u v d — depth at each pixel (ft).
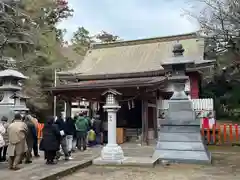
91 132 44.04
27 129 26.05
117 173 24.84
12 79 36.60
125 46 80.74
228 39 62.90
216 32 61.41
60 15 106.83
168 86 48.88
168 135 31.99
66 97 47.16
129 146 44.57
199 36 66.80
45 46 79.00
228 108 111.14
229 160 31.96
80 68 73.41
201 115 52.65
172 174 24.23
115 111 30.68
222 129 53.26
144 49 75.61
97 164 29.25
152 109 55.93
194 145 30.55
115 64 70.85
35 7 72.64
